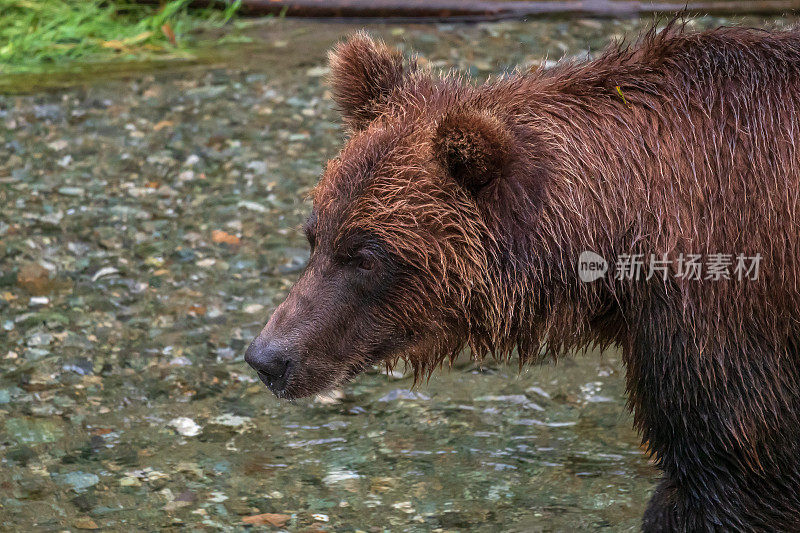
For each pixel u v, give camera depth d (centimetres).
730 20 1180
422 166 475
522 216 474
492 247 478
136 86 1090
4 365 682
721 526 484
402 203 473
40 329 718
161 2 1246
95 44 1183
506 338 501
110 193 898
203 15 1256
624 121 480
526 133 482
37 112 1034
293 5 1252
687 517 496
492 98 504
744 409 466
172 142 980
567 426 632
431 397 661
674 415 481
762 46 484
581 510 554
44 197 890
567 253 478
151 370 682
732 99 471
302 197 888
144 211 873
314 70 1119
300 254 812
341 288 489
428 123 493
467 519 548
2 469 586
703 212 464
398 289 483
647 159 473
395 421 637
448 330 498
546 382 676
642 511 552
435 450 609
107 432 621
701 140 468
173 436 620
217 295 763
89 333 718
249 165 941
